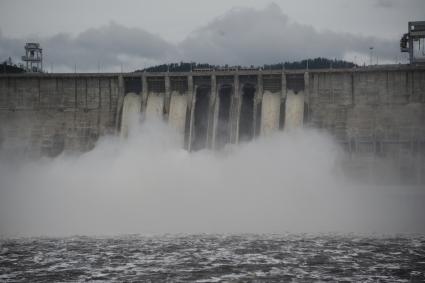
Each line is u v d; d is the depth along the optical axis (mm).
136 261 68625
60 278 61500
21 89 131625
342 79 121438
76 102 130125
